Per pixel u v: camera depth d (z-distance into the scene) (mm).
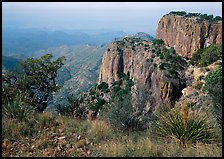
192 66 65000
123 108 9625
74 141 8125
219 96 8609
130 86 74375
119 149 7078
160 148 7285
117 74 85312
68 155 7070
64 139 8203
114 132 9055
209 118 9062
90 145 7816
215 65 31688
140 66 75000
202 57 43344
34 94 17266
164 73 61594
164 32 88875
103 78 92250
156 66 67875
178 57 71438
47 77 22297
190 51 77625
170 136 8086
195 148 7359
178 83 59094
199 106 14008
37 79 20328
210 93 9086
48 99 20156
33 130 8789
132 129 9469
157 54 75375
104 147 7348
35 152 7230
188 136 7895
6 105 9922
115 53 89500
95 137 8414
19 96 11805
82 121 10648
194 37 77375
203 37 76375
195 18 81438
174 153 7012
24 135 8391
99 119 10734
